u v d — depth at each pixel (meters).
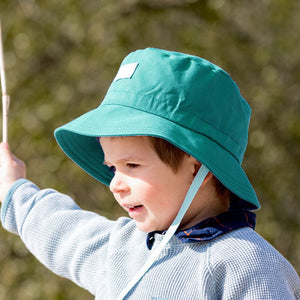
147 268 2.46
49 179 7.34
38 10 7.62
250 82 7.78
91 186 7.57
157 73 2.52
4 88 3.22
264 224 7.64
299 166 7.88
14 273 7.30
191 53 7.56
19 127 7.38
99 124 2.49
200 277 2.37
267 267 2.34
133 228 2.83
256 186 7.72
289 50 7.74
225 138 2.53
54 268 2.97
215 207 2.59
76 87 7.59
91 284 2.83
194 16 7.84
